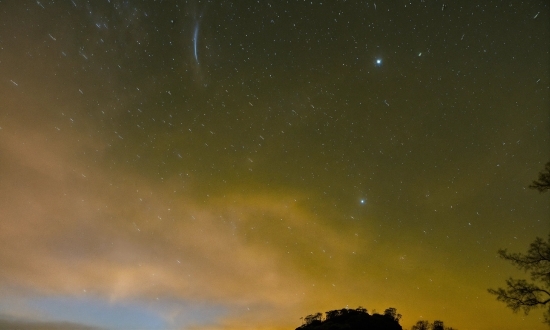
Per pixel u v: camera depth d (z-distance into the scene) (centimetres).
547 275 773
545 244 787
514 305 788
